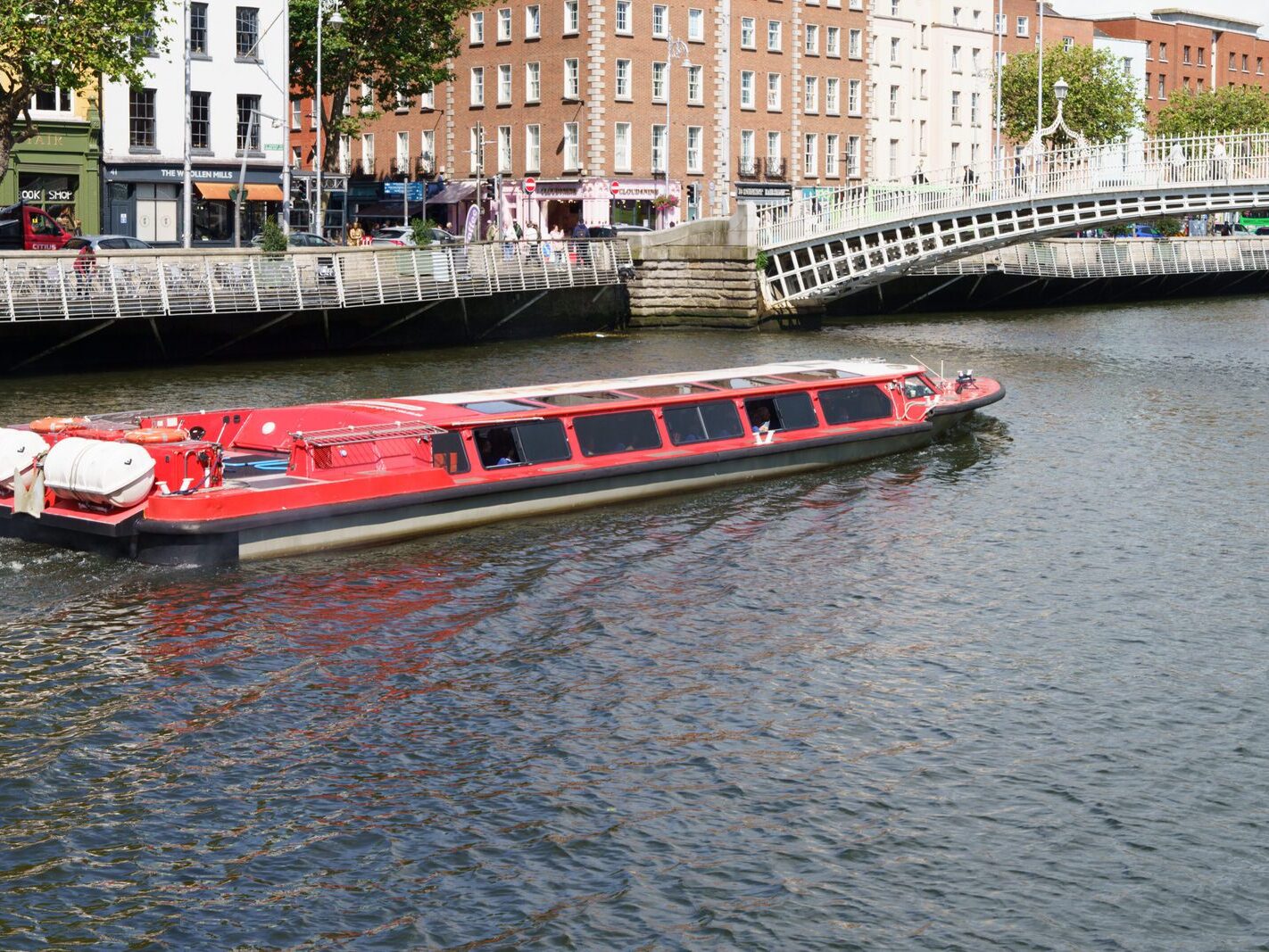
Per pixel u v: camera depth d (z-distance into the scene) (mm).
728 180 88375
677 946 13195
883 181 62125
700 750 16906
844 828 15164
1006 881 14242
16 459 23172
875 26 97688
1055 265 80875
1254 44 145500
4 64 50406
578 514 27125
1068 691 18672
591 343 55344
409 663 19484
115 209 63062
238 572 22891
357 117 75500
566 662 19578
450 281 52969
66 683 18516
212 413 26812
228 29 65250
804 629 20906
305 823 15219
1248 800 15781
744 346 54125
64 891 13945
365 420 26188
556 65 84188
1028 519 27109
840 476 30641
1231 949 13250
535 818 15320
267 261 47969
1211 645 20328
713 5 87188
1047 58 100625
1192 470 31484
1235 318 73062
